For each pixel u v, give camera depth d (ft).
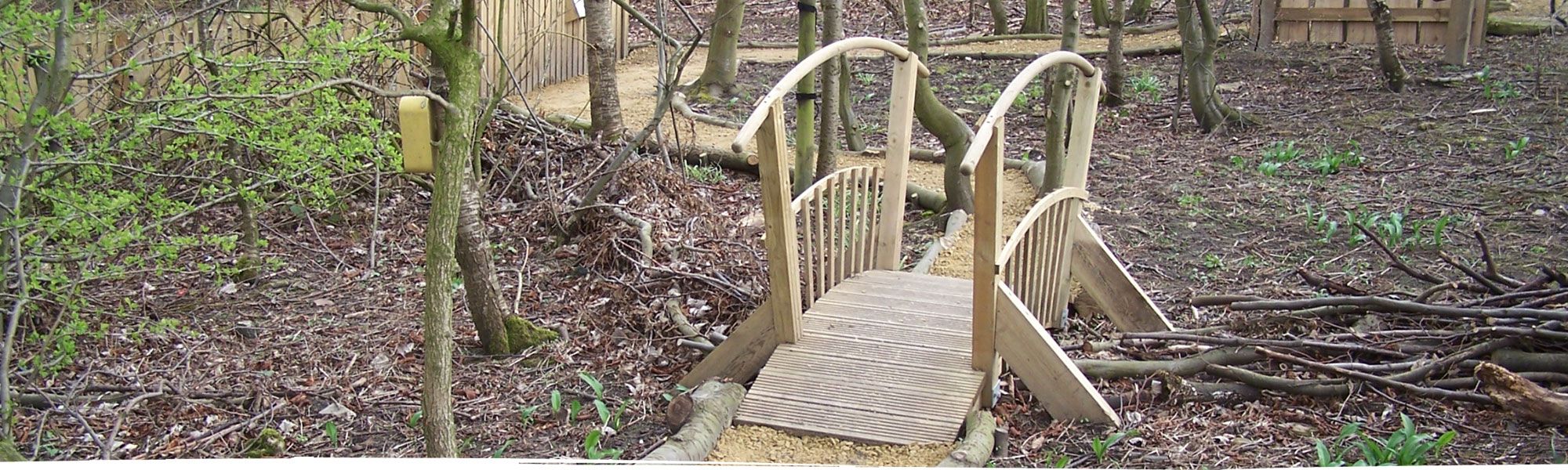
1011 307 16.40
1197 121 36.83
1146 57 48.65
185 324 22.38
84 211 15.16
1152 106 39.83
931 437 15.61
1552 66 40.65
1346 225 26.81
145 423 18.30
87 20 18.10
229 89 17.16
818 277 19.10
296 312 23.20
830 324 18.21
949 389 16.43
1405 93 39.32
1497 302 18.97
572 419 17.78
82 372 20.01
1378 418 16.37
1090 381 17.67
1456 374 17.17
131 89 16.08
